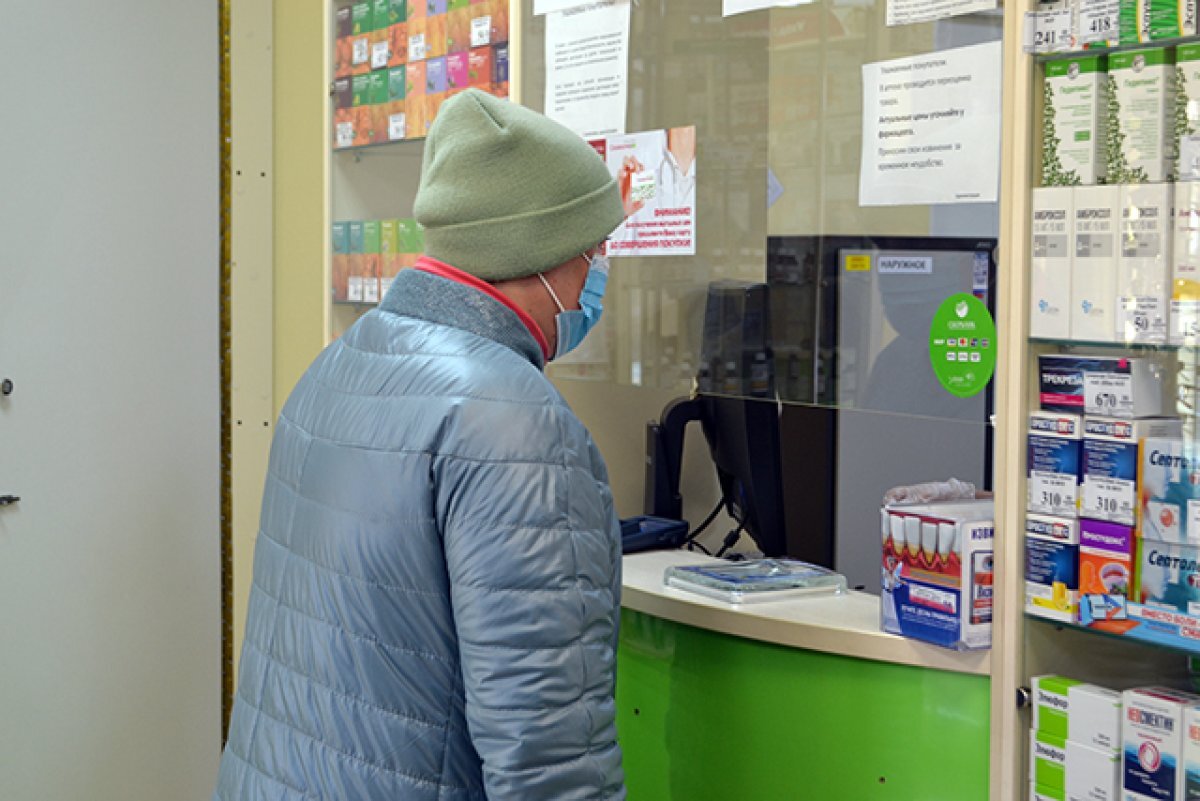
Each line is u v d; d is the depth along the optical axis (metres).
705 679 2.05
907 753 1.84
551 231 1.65
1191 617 1.57
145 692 3.74
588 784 1.44
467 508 1.46
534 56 2.54
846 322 2.03
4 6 3.31
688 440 2.82
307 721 1.55
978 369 1.83
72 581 3.55
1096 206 1.63
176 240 3.73
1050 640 1.73
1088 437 1.66
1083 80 1.64
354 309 3.14
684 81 2.28
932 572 1.77
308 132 3.83
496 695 1.41
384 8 2.91
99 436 3.59
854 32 1.99
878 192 1.96
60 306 3.47
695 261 2.29
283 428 1.75
